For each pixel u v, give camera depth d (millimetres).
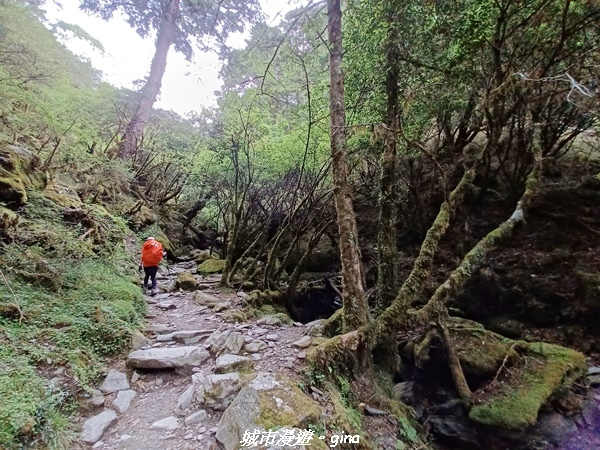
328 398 3885
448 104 6219
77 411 3277
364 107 6312
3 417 2529
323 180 8938
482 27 4656
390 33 5000
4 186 5273
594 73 5066
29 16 9969
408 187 8383
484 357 5559
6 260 4551
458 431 5062
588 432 4656
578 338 6082
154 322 5746
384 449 3729
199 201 13281
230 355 4371
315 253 10805
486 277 7105
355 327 4738
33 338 3725
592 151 7520
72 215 6738
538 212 7297
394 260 5641
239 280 8867
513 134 7598
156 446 2961
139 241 9703
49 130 8594
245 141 8617
